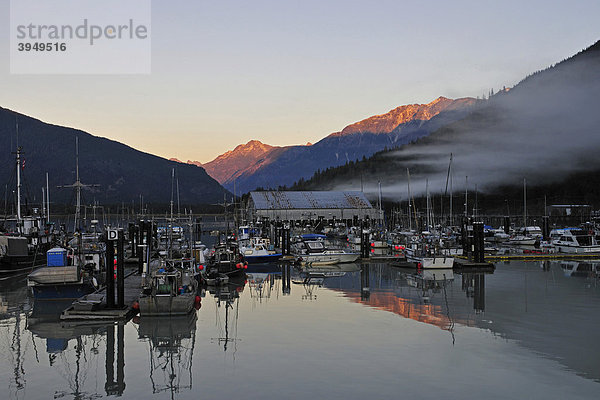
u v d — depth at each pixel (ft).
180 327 110.32
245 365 84.74
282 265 237.86
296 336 102.01
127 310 118.93
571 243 271.28
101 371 83.82
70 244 205.26
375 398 70.38
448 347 93.35
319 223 511.81
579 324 110.22
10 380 80.38
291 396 71.51
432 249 228.84
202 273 181.37
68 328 110.11
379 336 101.40
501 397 70.59
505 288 159.43
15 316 122.42
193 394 73.26
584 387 74.02
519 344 95.04
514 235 399.65
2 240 177.06
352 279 186.91
